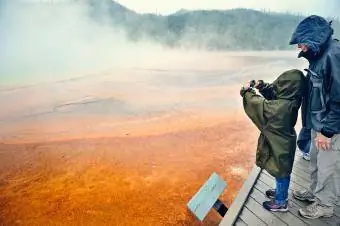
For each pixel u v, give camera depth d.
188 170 7.60
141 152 8.61
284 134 2.42
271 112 2.38
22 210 5.84
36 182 6.93
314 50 2.16
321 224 2.55
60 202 6.13
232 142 9.47
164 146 9.00
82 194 6.45
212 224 5.61
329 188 2.47
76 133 9.77
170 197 6.39
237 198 3.00
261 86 2.71
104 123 10.62
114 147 8.84
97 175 7.27
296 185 3.22
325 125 2.20
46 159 8.00
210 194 3.27
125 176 7.23
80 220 5.56
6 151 8.42
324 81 2.18
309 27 2.18
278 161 2.46
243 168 7.81
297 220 2.64
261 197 3.05
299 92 2.33
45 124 10.34
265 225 2.61
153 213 5.82
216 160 8.23
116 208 5.96
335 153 2.32
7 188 6.66
